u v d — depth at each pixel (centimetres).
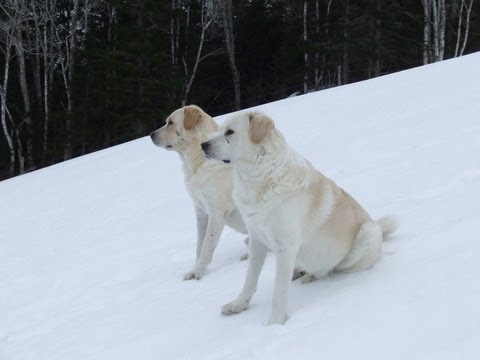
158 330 381
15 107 2884
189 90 3084
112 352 362
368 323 272
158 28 2942
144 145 1441
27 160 2930
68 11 3156
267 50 3303
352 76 3344
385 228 426
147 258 614
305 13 2891
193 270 502
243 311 376
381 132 905
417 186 573
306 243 372
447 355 221
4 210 1105
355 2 3009
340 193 395
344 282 374
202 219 545
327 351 256
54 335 440
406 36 3178
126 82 2717
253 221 361
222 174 508
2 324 514
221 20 3206
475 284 278
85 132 2744
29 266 713
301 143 984
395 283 323
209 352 311
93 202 998
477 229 375
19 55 2638
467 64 1343
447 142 724
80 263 665
